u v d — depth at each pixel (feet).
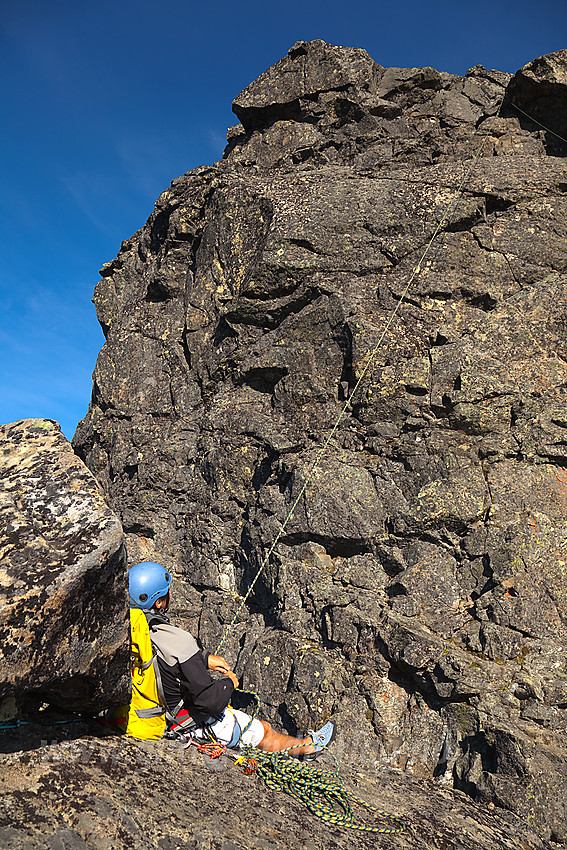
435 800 16.03
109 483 29.45
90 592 10.50
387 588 21.31
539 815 15.66
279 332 26.32
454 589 20.42
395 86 30.63
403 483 22.33
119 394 30.60
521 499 21.02
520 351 23.39
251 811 11.59
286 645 21.09
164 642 12.73
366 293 25.21
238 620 23.89
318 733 14.70
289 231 26.35
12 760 10.44
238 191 29.40
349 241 26.04
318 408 24.63
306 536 22.57
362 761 18.34
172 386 29.43
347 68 30.58
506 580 19.63
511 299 24.39
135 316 32.48
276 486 24.08
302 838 11.34
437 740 18.25
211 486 26.16
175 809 10.75
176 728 13.00
